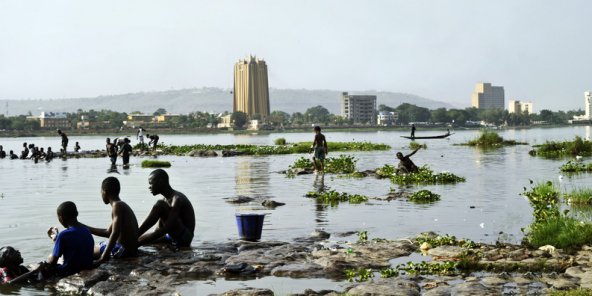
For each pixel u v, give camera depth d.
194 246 11.76
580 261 9.80
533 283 8.66
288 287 8.80
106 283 9.02
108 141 37.91
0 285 9.45
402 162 26.97
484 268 9.66
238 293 8.34
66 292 9.04
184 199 11.85
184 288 8.79
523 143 64.19
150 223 11.59
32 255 11.23
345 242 11.98
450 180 24.16
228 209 16.75
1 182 25.70
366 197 18.81
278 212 16.16
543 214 12.73
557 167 31.17
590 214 14.53
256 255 10.72
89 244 10.16
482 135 63.34
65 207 10.23
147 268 9.91
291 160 40.94
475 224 13.94
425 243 11.28
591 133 148.62
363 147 55.44
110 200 10.94
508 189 21.17
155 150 55.19
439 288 8.37
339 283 9.01
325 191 21.05
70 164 39.31
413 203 17.73
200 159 43.19
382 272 9.36
